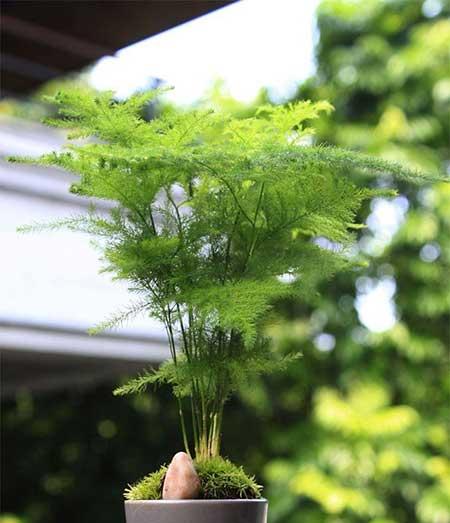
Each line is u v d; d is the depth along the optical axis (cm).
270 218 171
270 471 608
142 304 173
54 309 454
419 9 649
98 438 695
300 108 174
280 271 172
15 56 425
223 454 652
